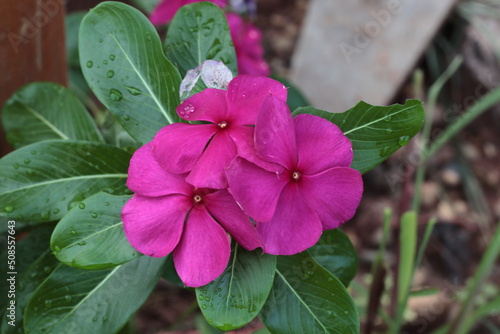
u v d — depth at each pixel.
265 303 0.27
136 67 0.28
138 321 0.54
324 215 0.25
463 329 0.45
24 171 0.28
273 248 0.25
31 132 0.34
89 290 0.28
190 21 0.30
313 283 0.27
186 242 0.25
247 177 0.24
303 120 0.25
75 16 0.53
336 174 0.25
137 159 0.25
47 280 0.27
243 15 0.45
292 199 0.25
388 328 0.45
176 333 0.49
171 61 0.30
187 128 0.25
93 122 0.34
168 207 0.25
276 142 0.24
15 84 0.38
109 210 0.26
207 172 0.24
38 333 0.27
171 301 0.56
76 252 0.25
